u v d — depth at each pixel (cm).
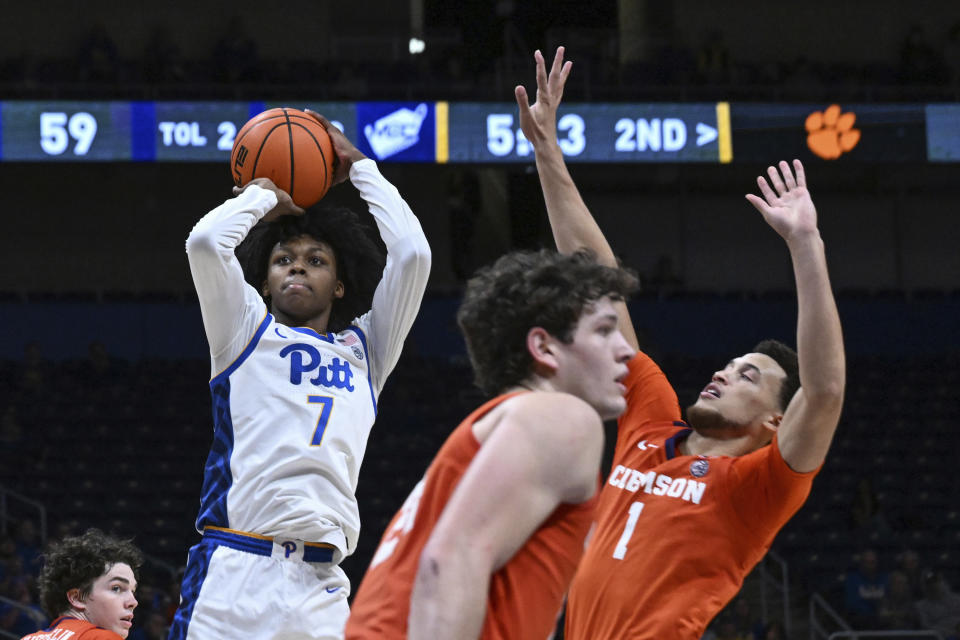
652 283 2011
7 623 1088
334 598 358
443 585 181
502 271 221
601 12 2098
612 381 213
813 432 312
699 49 1884
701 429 356
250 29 2039
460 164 1566
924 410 1797
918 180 2142
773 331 1980
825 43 2127
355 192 1973
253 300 374
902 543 1487
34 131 1515
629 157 1588
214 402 370
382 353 395
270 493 353
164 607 1166
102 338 1869
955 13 2138
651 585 328
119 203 2008
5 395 1669
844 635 1212
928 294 2022
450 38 1958
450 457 207
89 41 1817
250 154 389
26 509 1473
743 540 329
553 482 194
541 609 197
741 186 2153
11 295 1861
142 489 1531
